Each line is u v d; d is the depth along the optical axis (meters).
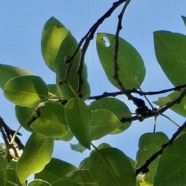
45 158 1.25
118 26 1.32
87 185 1.27
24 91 1.25
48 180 1.29
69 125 1.18
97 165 1.24
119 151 1.24
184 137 1.24
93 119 1.22
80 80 1.24
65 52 1.25
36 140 1.25
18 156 1.30
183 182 1.23
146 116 1.31
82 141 1.17
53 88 1.31
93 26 1.29
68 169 1.29
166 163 1.24
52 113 1.22
